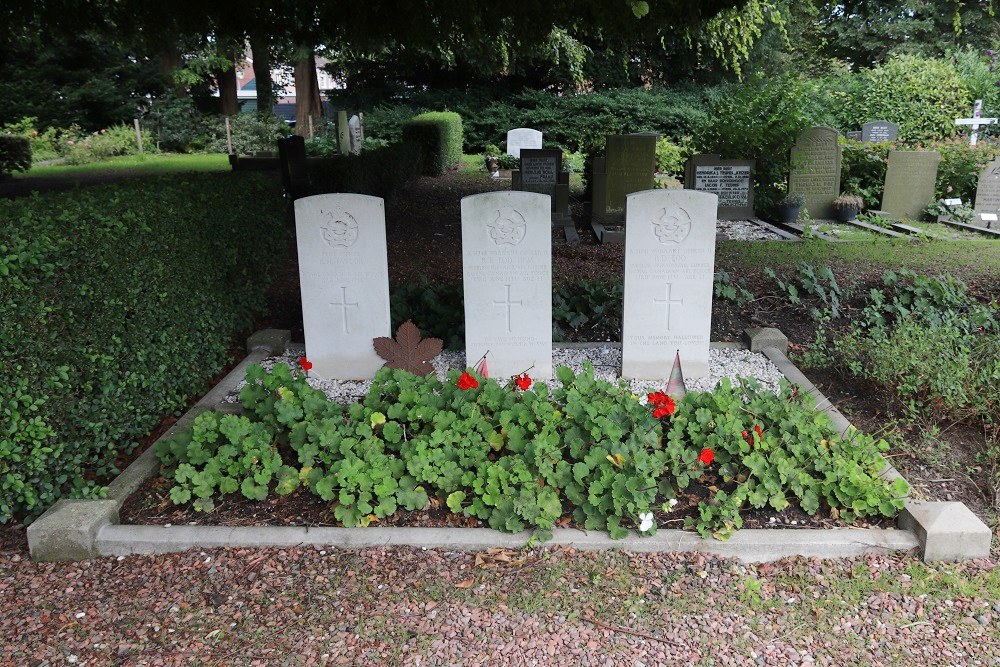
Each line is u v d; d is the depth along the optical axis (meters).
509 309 5.61
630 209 5.42
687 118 27.25
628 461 3.98
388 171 15.07
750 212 13.63
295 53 25.91
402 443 4.34
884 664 3.07
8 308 3.78
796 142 13.34
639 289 5.62
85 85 26.89
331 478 3.98
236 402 5.51
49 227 4.16
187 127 28.12
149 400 5.02
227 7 11.54
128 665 3.10
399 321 6.93
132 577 3.64
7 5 11.05
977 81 19.94
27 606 3.44
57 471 4.11
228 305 6.72
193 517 4.05
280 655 3.14
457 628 3.27
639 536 3.82
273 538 3.84
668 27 12.34
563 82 30.61
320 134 27.75
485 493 3.95
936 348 5.40
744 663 3.08
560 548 3.78
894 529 3.88
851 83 21.41
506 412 4.43
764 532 3.82
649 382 5.82
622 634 3.23
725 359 6.27
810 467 4.18
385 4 11.36
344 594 3.48
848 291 7.75
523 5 10.51
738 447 4.14
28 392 3.91
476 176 20.98
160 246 5.33
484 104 29.91
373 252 5.63
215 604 3.44
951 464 4.58
